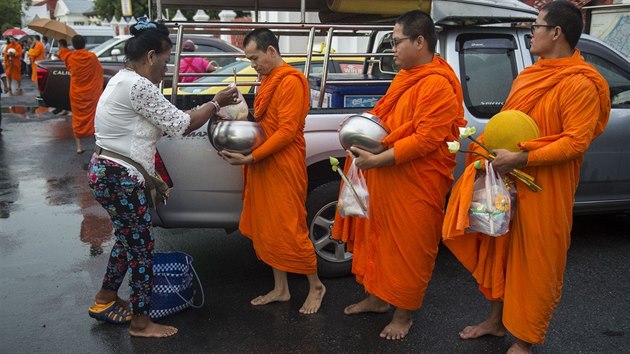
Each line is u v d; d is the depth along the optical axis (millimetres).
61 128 11633
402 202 3182
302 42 12766
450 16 4137
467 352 3287
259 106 3521
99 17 38844
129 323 3621
